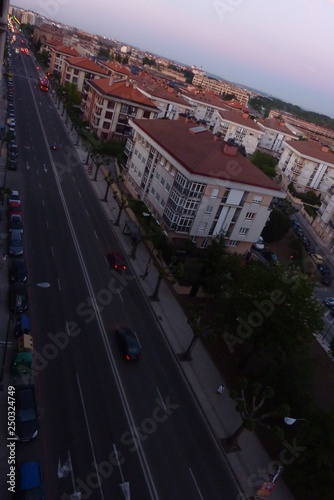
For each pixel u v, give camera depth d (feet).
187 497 77.92
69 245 149.59
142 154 204.44
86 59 400.47
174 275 141.90
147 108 305.32
